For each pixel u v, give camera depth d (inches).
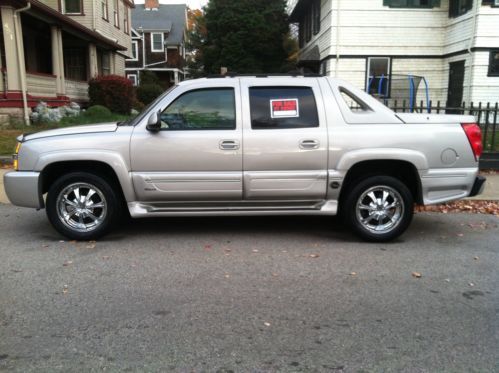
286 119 223.1
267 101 223.9
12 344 132.7
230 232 246.5
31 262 198.5
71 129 226.7
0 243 225.3
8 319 147.4
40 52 874.8
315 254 211.5
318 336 137.8
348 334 139.1
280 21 1142.3
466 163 227.1
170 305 157.8
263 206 228.4
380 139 221.5
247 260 202.8
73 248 217.9
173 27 1738.4
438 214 290.7
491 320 148.9
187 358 125.9
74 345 132.2
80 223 227.3
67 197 225.9
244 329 141.6
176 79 1660.9
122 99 826.2
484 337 138.1
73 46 917.8
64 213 226.1
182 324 144.6
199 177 220.4
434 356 127.6
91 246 221.0
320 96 225.1
